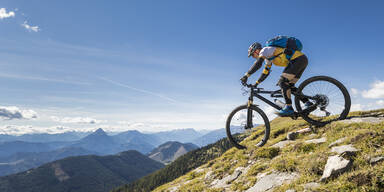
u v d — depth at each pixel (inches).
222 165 402.0
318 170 207.3
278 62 277.7
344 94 277.4
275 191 213.3
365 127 256.2
